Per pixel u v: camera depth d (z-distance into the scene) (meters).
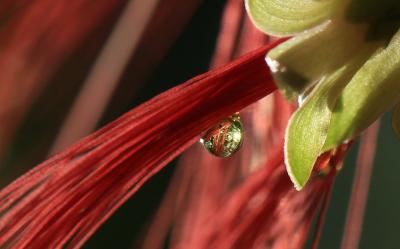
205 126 0.10
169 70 0.20
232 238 0.12
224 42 0.12
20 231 0.10
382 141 0.23
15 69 0.14
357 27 0.10
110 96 0.14
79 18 0.14
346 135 0.11
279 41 0.10
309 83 0.10
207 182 0.13
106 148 0.10
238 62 0.10
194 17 0.20
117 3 0.14
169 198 0.14
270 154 0.12
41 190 0.10
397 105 0.11
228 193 0.12
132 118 0.10
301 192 0.11
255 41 0.12
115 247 0.23
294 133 0.10
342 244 0.12
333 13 0.10
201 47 0.20
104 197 0.10
